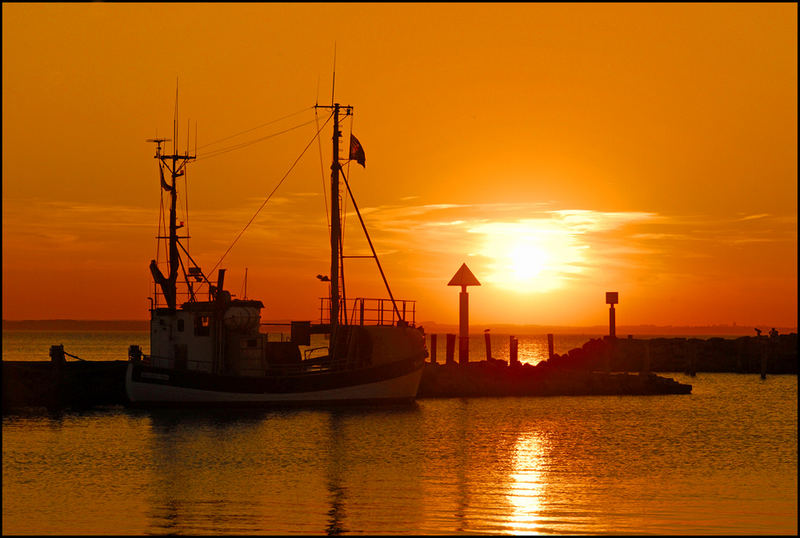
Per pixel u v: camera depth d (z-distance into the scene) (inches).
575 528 2206.0
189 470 2827.3
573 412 4340.6
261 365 3991.1
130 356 4202.8
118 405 4183.1
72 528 2177.7
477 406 4475.9
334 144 4318.4
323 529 2181.3
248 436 3432.6
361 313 4318.4
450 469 2896.2
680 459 3115.2
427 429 3681.1
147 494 2504.9
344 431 3590.1
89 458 2997.0
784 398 5098.4
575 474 2839.6
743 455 3208.7
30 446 3201.3
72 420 3747.5
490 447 3302.2
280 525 2214.6
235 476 2748.5
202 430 3543.3
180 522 2228.1
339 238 4306.1
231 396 3900.1
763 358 6599.4
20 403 4101.9
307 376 4003.4
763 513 2357.3
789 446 3403.1
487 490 2591.0
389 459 3046.3
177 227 4197.8
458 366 5113.2
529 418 4084.6
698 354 7775.6
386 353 4234.7
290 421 3789.4
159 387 3882.9
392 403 4215.1
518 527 2206.0
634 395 5172.2
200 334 3969.0
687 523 2252.7
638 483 2706.7
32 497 2464.3
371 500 2463.1
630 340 7524.6
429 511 2349.9
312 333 4271.7
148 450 3142.2
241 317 3927.2
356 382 4114.2
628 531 2183.8
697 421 4077.3
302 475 2773.1
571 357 7091.5
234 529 2176.4
